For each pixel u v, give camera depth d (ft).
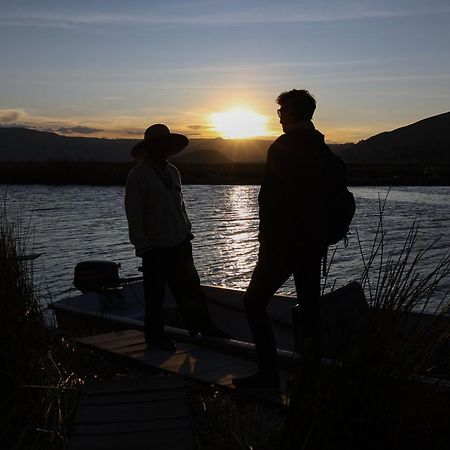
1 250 15.74
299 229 13.23
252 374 14.71
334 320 15.20
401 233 67.67
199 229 73.77
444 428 10.94
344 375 11.30
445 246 55.52
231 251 55.57
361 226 75.46
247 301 14.02
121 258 51.24
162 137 17.85
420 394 11.31
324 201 13.55
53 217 86.12
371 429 10.98
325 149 13.64
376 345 11.40
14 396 13.51
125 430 12.30
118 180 188.03
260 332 13.92
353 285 16.30
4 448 12.23
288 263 13.46
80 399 13.64
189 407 13.83
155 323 17.46
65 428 12.53
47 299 31.94
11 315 14.52
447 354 13.10
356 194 152.46
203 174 236.43
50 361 15.24
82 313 21.20
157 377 14.79
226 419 13.20
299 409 11.17
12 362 13.96
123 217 86.33
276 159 13.32
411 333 11.75
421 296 12.11
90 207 104.68
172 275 18.12
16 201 117.39
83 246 57.67
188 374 15.29
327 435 10.85
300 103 13.51
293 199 13.19
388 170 275.80
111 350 17.16
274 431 12.44
